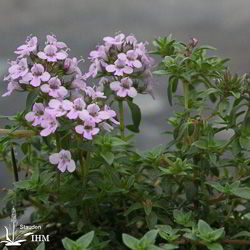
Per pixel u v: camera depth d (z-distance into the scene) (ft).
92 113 1.19
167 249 1.15
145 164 1.28
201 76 1.35
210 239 1.14
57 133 1.23
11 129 1.29
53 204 1.28
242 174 1.31
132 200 1.30
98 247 1.20
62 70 1.25
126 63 1.27
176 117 1.39
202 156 1.30
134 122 1.31
